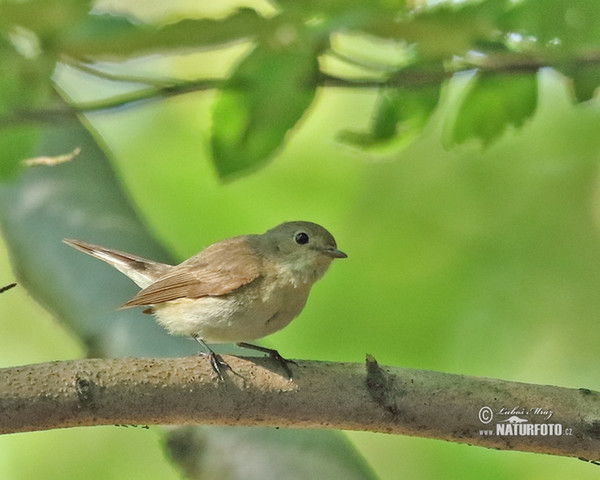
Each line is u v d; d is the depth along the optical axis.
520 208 15.80
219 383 7.76
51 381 7.39
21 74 7.22
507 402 7.91
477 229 15.81
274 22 6.61
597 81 8.24
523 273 15.45
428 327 15.34
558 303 15.31
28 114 7.83
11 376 7.36
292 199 16.05
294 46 7.07
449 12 6.88
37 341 16.39
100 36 6.64
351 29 6.72
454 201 15.92
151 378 7.60
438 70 8.10
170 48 6.62
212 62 14.29
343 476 9.16
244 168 8.09
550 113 15.55
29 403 7.30
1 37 6.80
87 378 7.45
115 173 11.80
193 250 15.66
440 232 15.84
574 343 15.19
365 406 7.89
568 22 7.59
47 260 11.07
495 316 15.30
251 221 15.98
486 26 7.05
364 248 15.82
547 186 15.74
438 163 15.97
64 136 11.70
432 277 15.59
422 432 7.95
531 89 8.81
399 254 15.75
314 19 6.84
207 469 9.44
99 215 11.30
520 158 15.81
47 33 6.43
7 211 11.30
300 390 7.86
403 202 15.98
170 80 7.90
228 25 6.58
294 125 7.95
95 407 7.46
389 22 6.74
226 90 7.80
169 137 16.23
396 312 15.41
